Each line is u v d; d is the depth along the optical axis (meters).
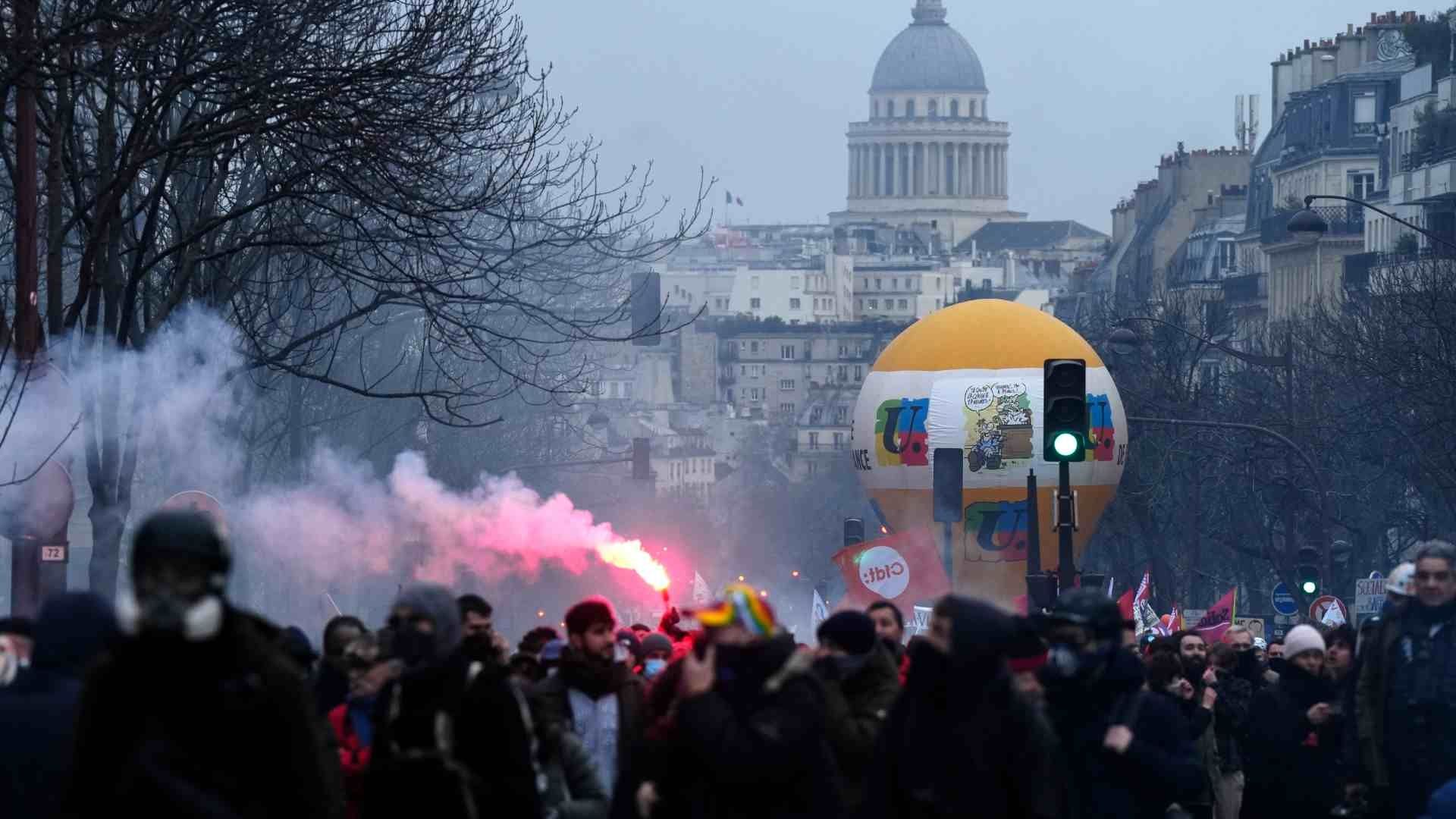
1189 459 116.31
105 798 12.92
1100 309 176.38
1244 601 140.75
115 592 50.56
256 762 13.12
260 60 48.94
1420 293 100.56
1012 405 79.62
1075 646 20.17
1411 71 164.62
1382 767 23.28
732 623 17.11
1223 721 32.06
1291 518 104.12
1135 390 121.25
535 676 23.95
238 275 59.84
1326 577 86.00
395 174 53.38
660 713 20.03
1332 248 186.62
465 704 17.08
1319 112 194.00
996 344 80.62
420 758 17.02
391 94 50.94
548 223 62.78
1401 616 23.39
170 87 48.12
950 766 17.25
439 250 61.53
